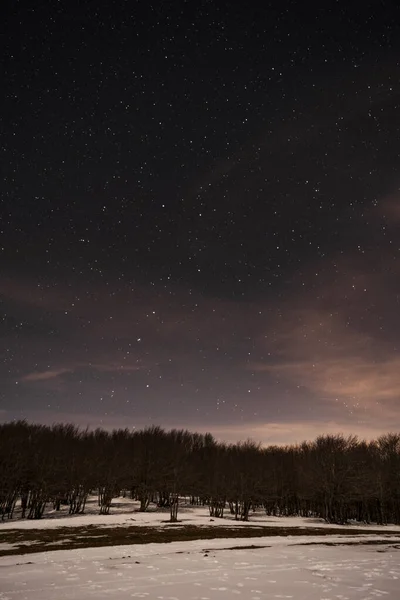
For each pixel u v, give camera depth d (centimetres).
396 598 1494
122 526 5381
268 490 8812
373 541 3800
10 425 8888
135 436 10756
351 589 1631
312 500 8594
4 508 7956
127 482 8625
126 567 2147
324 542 3650
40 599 1454
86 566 2192
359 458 8544
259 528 5394
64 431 9981
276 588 1644
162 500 8962
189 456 10212
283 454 10788
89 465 8338
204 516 7800
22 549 3194
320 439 9356
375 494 7762
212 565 2214
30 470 7625
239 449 11188
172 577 1864
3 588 1639
